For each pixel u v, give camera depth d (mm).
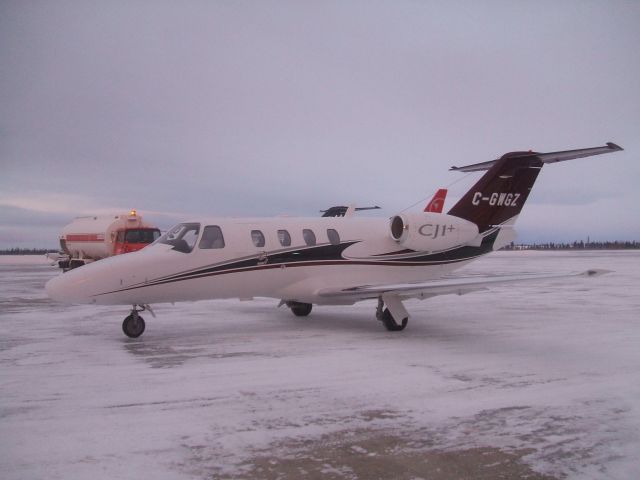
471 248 12844
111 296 9570
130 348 9039
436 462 4355
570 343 9586
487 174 12641
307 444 4723
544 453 4547
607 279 26766
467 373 7285
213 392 6320
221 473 4145
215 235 10562
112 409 5668
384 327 11445
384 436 4914
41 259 66625
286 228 11312
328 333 10688
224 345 9328
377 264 12000
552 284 24562
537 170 12992
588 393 6328
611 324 11898
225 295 10758
